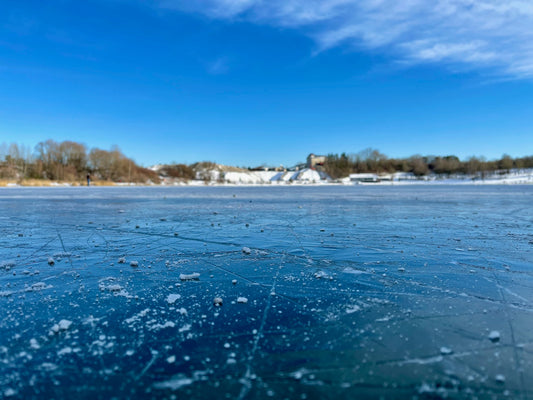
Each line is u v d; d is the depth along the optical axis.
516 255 5.46
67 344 2.65
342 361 2.43
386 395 2.05
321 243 6.53
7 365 2.37
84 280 4.26
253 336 2.79
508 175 87.38
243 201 18.44
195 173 102.75
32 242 6.72
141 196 23.47
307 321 3.07
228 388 2.12
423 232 7.68
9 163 59.47
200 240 6.89
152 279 4.30
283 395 2.05
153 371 2.30
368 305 3.44
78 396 2.04
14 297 3.65
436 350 2.58
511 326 2.96
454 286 4.00
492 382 2.18
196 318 3.12
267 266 4.93
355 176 96.25
